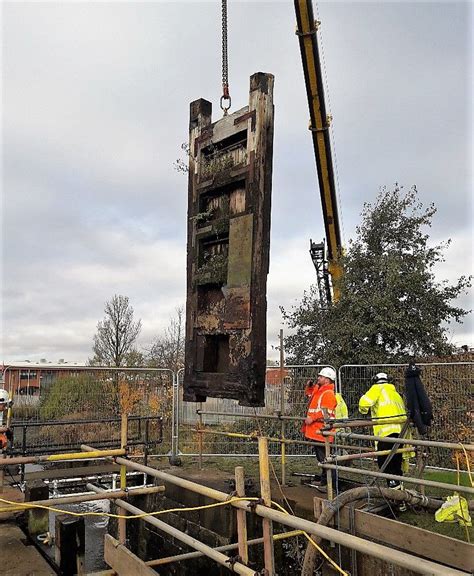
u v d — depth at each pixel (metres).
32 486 5.82
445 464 9.45
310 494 7.70
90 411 10.45
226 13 4.99
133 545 9.45
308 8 13.55
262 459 3.52
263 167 3.96
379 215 16.62
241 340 3.97
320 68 14.31
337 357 15.73
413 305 15.53
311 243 18.50
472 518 6.15
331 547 6.00
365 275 16.28
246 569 3.40
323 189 16.45
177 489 8.38
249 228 3.99
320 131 15.23
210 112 4.83
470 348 15.32
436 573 2.37
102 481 9.79
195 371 4.51
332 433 6.46
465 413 9.59
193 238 4.66
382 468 6.56
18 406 9.92
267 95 4.04
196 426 10.23
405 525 5.47
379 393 7.47
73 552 5.13
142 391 11.05
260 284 3.85
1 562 4.77
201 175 4.63
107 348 25.53
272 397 11.37
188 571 7.80
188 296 4.66
